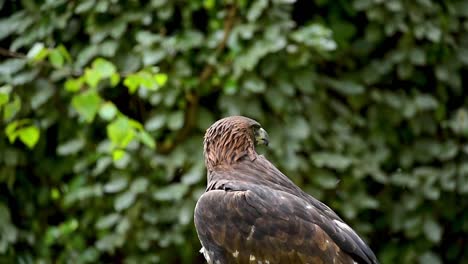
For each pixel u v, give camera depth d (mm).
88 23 11508
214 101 11648
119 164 11109
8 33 11680
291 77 11312
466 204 12156
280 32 11141
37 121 11648
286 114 11320
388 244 12242
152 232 11461
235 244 7680
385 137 11938
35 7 11781
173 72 11328
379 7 11547
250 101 11289
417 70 12148
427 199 12086
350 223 11820
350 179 11680
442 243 12570
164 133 11648
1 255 11703
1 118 11422
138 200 11398
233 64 11141
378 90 11930
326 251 7559
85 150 11617
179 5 11531
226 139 8180
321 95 11609
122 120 9953
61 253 11844
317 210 7836
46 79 11461
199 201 7930
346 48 11820
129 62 11547
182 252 11555
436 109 12125
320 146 11602
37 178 12008
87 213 11719
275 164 11195
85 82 10805
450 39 11938
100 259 11977
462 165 11977
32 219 11977
